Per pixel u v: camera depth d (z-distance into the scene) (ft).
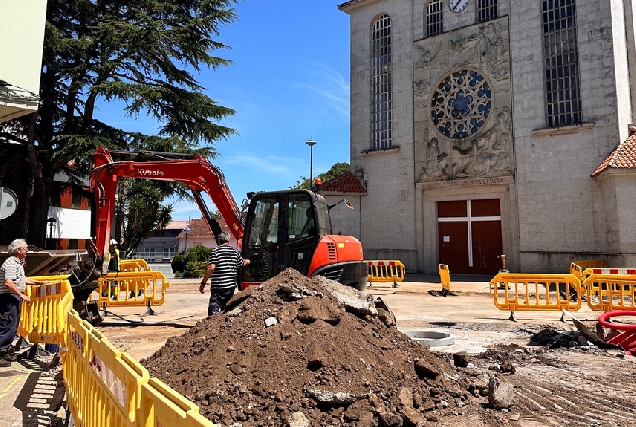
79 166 64.34
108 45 62.44
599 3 62.34
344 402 12.90
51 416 15.74
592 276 34.32
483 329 30.63
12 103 29.09
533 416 14.23
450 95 76.23
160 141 63.00
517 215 67.36
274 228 31.94
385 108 83.66
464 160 73.05
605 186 58.08
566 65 65.00
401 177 79.56
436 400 14.46
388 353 16.24
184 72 73.56
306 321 16.24
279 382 13.62
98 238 31.45
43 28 32.89
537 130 65.26
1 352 22.62
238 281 32.27
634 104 64.59
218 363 14.56
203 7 69.77
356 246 33.83
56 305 22.49
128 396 8.25
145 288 37.83
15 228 68.74
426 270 76.28
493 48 71.67
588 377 18.84
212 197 36.04
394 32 83.30
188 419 5.76
